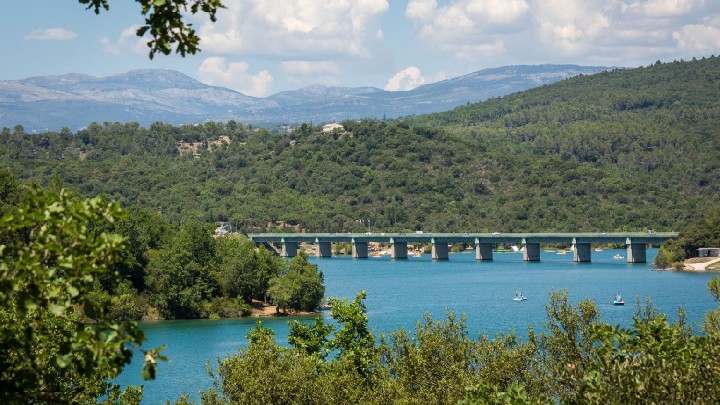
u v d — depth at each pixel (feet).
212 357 483.10
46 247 78.02
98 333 78.54
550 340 212.02
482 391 167.94
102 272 79.66
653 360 132.67
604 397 131.34
